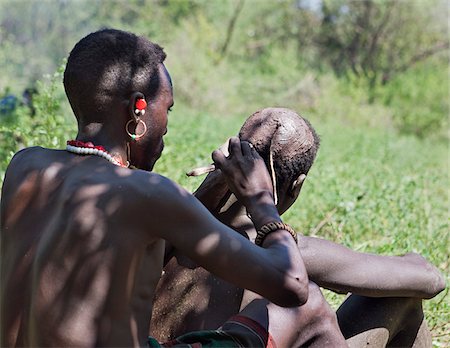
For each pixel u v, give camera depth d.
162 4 33.31
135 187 2.56
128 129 2.75
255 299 2.99
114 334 2.52
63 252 2.54
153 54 2.79
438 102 30.92
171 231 2.56
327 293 5.12
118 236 2.53
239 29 34.53
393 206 7.43
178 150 9.48
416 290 3.28
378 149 18.19
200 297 3.09
